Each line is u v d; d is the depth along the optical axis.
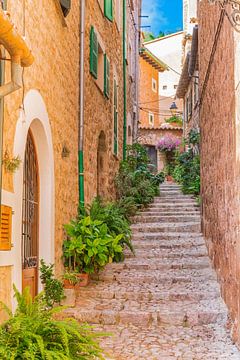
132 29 18.16
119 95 13.96
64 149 7.53
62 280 7.27
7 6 4.65
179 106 35.78
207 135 9.67
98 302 7.33
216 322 6.67
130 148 15.33
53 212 6.71
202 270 8.77
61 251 7.48
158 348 5.75
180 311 6.82
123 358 5.41
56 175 7.04
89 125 9.66
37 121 6.01
